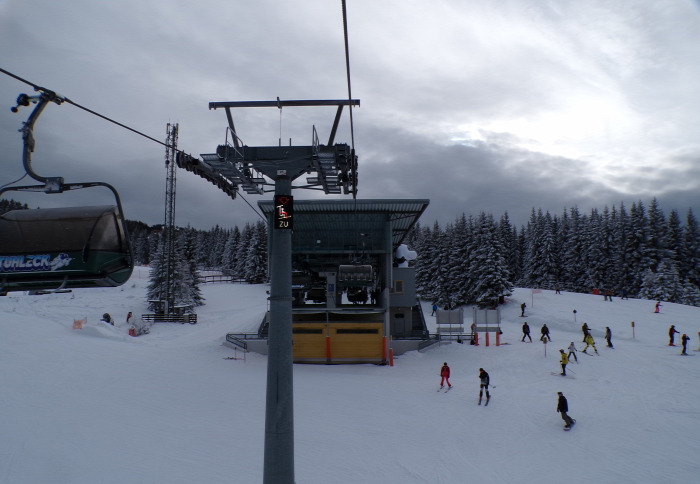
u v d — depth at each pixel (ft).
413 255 128.57
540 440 47.29
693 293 181.47
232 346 102.32
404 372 85.66
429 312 192.65
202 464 37.91
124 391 58.70
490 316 103.04
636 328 114.93
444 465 40.88
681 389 64.23
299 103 27.99
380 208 97.19
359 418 54.29
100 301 188.34
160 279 177.88
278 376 20.35
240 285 283.38
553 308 151.23
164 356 87.35
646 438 46.96
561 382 70.90
